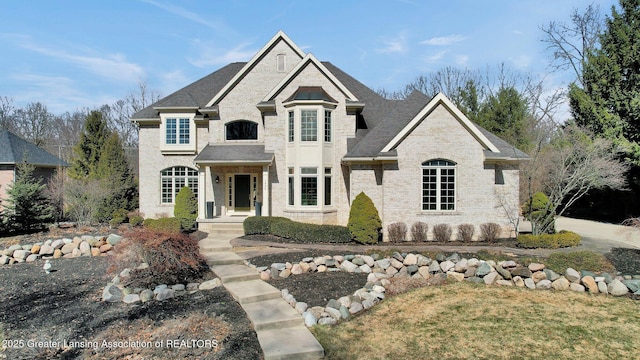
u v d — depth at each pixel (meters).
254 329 8.29
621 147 23.39
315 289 10.68
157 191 24.94
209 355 7.20
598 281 11.17
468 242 16.53
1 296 10.44
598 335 8.34
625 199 27.05
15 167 26.12
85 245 15.15
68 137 67.75
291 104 20.62
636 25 27.56
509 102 37.50
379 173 18.69
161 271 10.93
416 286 11.32
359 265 12.66
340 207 21.05
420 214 17.19
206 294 10.38
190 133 24.61
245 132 23.53
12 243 15.68
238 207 23.50
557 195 18.03
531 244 14.84
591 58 29.44
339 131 21.19
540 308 9.79
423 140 17.30
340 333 8.36
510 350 7.70
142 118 24.77
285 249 15.04
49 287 11.14
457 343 7.96
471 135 17.28
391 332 8.45
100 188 22.00
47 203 20.77
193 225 20.69
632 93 25.73
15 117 60.25
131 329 8.19
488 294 10.74
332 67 26.47
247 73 23.59
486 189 17.31
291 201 21.05
